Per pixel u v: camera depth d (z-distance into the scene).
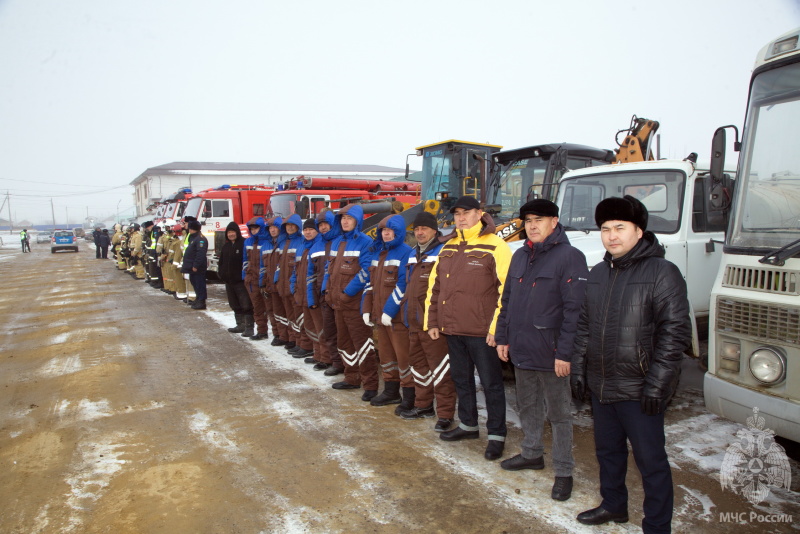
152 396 5.53
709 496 3.34
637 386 2.74
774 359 3.01
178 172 41.66
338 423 4.73
